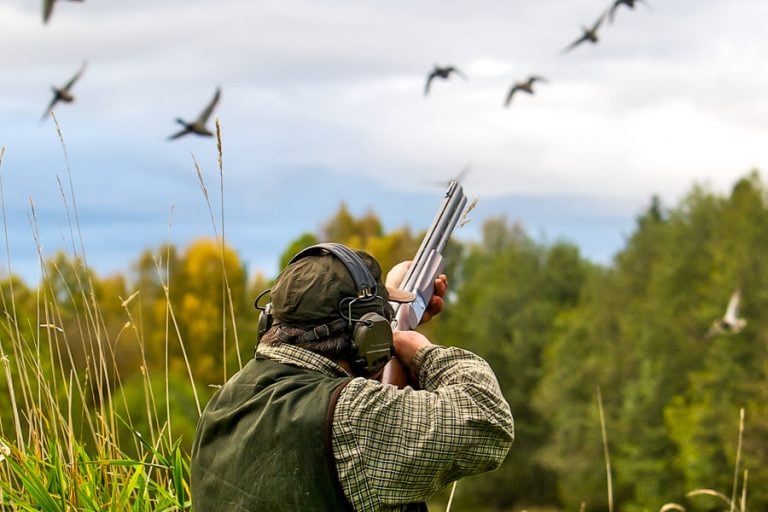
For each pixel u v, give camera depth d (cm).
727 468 5912
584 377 8012
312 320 375
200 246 6088
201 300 4881
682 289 7944
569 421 7875
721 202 8450
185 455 539
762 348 6444
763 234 7112
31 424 514
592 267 11562
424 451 359
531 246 12369
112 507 504
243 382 381
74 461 502
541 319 10319
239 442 369
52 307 522
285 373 374
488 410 371
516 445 9306
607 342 8262
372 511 357
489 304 10731
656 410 7100
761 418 5784
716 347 6619
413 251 9950
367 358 373
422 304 454
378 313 384
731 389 6381
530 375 9962
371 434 358
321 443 356
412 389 374
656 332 7456
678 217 8656
